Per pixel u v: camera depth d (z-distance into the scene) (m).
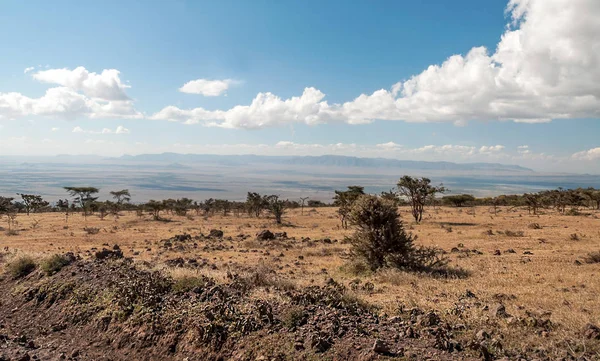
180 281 11.65
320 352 7.32
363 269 17.92
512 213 65.81
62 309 11.66
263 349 7.72
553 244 26.83
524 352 7.29
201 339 8.49
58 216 74.00
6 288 14.38
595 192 73.38
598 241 27.83
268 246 29.75
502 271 16.98
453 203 86.56
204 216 73.88
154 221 63.59
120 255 20.36
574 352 7.25
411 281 14.93
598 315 9.84
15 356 8.58
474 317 9.28
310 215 75.00
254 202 73.31
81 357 8.94
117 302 10.77
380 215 18.41
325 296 10.44
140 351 8.91
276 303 9.91
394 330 8.16
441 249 25.22
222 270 17.50
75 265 14.84
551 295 12.26
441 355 6.96
